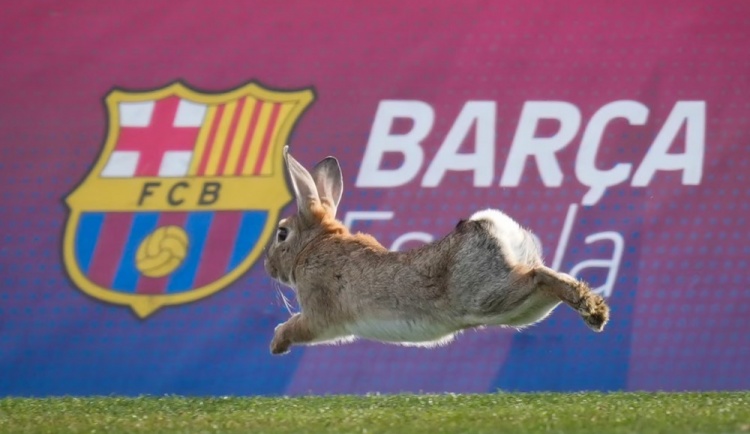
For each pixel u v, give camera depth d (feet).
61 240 110.32
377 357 111.34
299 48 112.37
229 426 73.46
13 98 110.32
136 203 110.93
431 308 78.95
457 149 112.37
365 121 112.16
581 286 73.10
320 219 88.28
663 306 112.88
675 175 113.60
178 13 111.75
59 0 110.93
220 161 111.65
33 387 109.19
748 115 114.21
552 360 111.86
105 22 111.24
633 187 113.09
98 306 110.32
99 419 79.15
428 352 111.65
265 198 111.75
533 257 79.00
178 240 111.14
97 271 110.42
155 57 111.65
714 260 113.60
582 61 113.29
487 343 111.65
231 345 110.73
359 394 109.19
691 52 114.01
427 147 112.16
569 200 112.68
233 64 112.06
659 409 79.15
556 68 113.09
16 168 110.11
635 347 112.47
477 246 76.84
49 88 110.63
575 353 112.16
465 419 74.13
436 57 112.78
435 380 111.45
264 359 110.73
